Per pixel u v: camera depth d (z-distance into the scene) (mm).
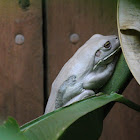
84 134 896
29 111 1101
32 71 1106
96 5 1105
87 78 977
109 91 965
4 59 1105
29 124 745
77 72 984
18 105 1100
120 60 954
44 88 1108
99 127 909
